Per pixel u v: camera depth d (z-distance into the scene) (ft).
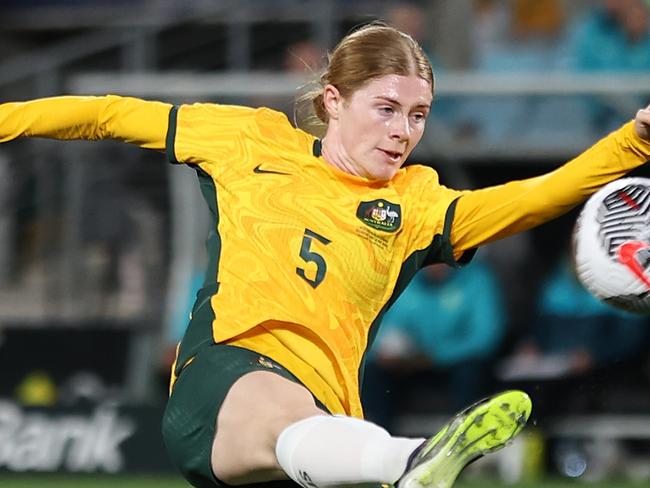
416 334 117.60
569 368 118.01
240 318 47.52
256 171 50.03
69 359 128.57
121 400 120.88
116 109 51.78
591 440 118.93
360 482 41.50
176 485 107.34
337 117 49.83
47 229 138.72
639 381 120.88
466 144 133.80
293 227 48.57
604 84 131.64
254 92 133.08
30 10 182.60
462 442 39.50
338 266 48.19
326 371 47.57
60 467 116.67
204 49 157.79
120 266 133.69
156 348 128.67
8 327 129.59
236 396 45.70
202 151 51.03
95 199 135.54
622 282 45.70
